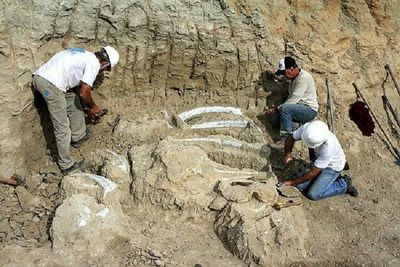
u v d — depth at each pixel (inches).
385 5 288.8
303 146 269.4
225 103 281.6
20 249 203.8
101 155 244.7
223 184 229.1
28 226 218.1
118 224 210.7
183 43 265.6
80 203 208.7
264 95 282.0
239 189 226.5
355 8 286.4
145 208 227.8
